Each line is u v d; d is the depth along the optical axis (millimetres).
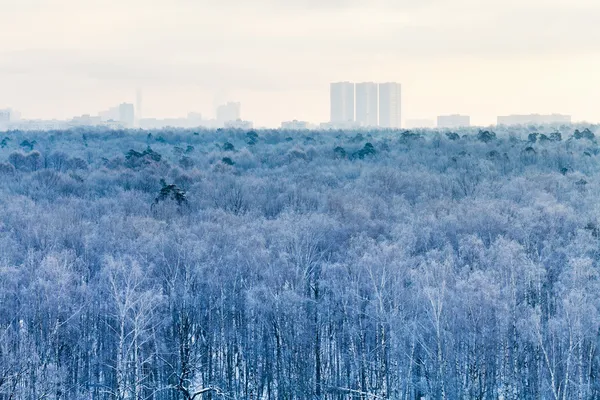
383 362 95688
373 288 102438
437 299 92375
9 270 103375
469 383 91000
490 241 126938
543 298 107375
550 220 138250
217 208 166875
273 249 118938
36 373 88562
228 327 107188
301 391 93750
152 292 96625
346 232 135000
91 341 100750
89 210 163250
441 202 163250
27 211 154750
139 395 90188
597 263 112312
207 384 100188
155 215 158375
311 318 102688
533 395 91812
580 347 87125
